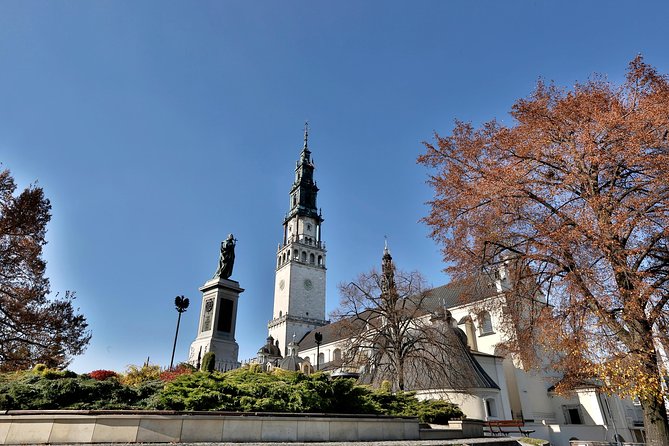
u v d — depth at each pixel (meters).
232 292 28.72
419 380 33.22
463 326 46.66
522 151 17.36
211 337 26.72
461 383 31.20
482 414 31.50
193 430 9.88
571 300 15.48
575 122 16.98
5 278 26.75
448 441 13.84
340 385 14.02
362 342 33.91
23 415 9.05
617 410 40.22
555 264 16.36
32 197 28.23
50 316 26.95
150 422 9.53
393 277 35.16
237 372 14.84
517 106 18.97
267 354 66.88
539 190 17.28
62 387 10.77
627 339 14.07
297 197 93.75
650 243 14.51
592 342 14.94
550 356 36.75
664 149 14.19
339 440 12.06
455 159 19.33
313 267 85.44
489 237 18.20
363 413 14.05
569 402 40.19
